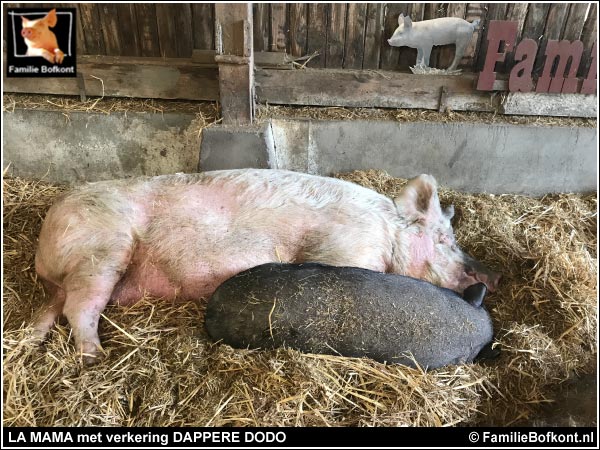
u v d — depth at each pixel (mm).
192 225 2578
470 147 3721
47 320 2398
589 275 2859
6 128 3705
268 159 3521
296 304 2166
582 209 3648
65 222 2529
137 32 3910
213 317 2242
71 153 3783
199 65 3760
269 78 3812
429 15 3795
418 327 2182
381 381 2104
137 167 3822
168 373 2121
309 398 2033
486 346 2363
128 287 2588
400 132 3688
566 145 3695
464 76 3793
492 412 2176
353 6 3748
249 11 3271
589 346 2480
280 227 2627
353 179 3658
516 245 3076
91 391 2035
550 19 3738
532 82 3783
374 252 2643
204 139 3494
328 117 3746
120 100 3887
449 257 2764
